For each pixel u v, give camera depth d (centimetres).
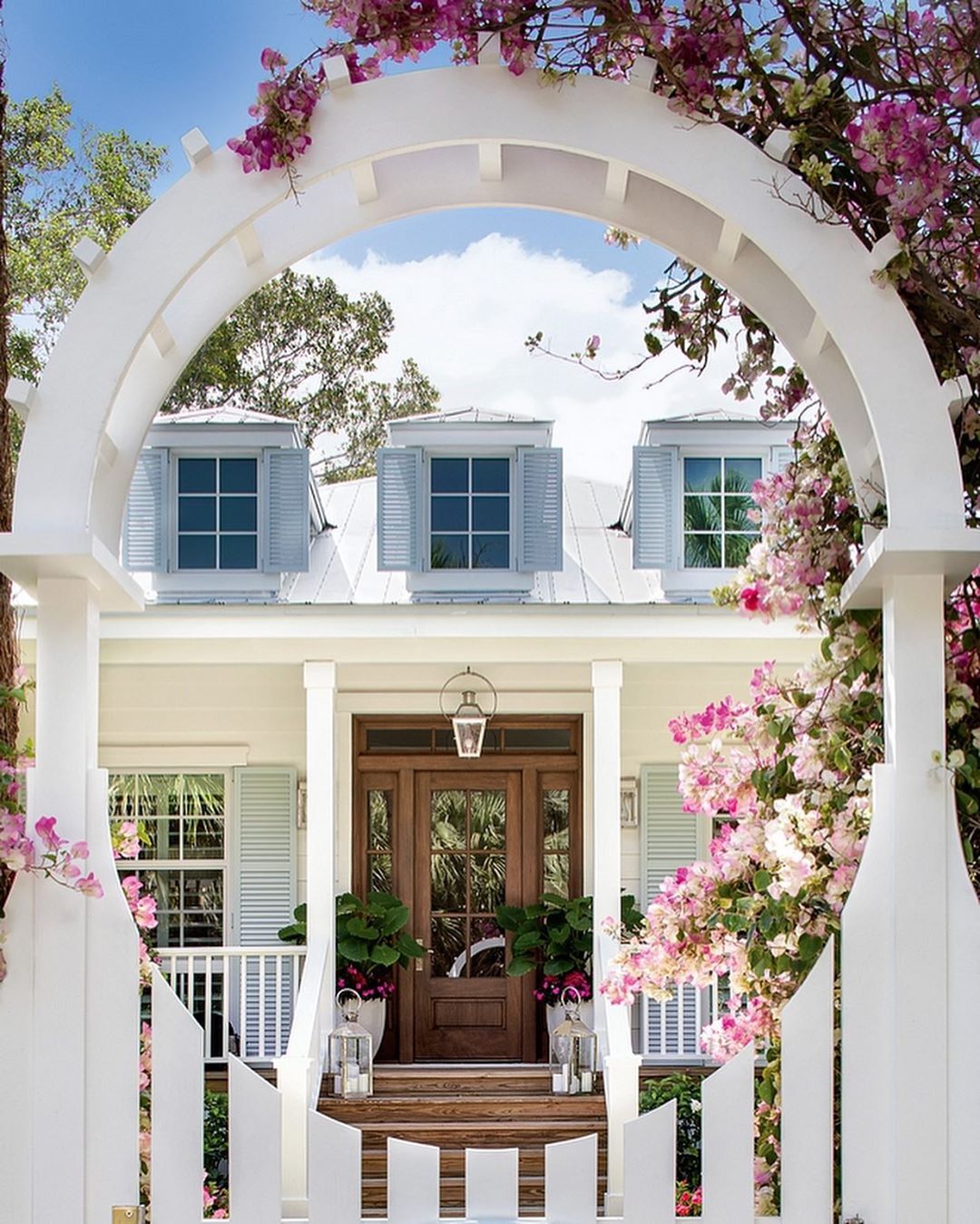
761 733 335
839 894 293
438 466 955
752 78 269
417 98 254
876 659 292
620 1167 712
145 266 255
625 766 947
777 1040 340
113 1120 258
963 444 287
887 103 254
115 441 288
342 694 945
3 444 319
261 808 936
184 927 943
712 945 356
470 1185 254
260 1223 253
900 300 255
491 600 930
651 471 940
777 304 291
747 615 327
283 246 291
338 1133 254
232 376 2116
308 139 253
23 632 768
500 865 961
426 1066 919
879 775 258
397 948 904
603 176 291
